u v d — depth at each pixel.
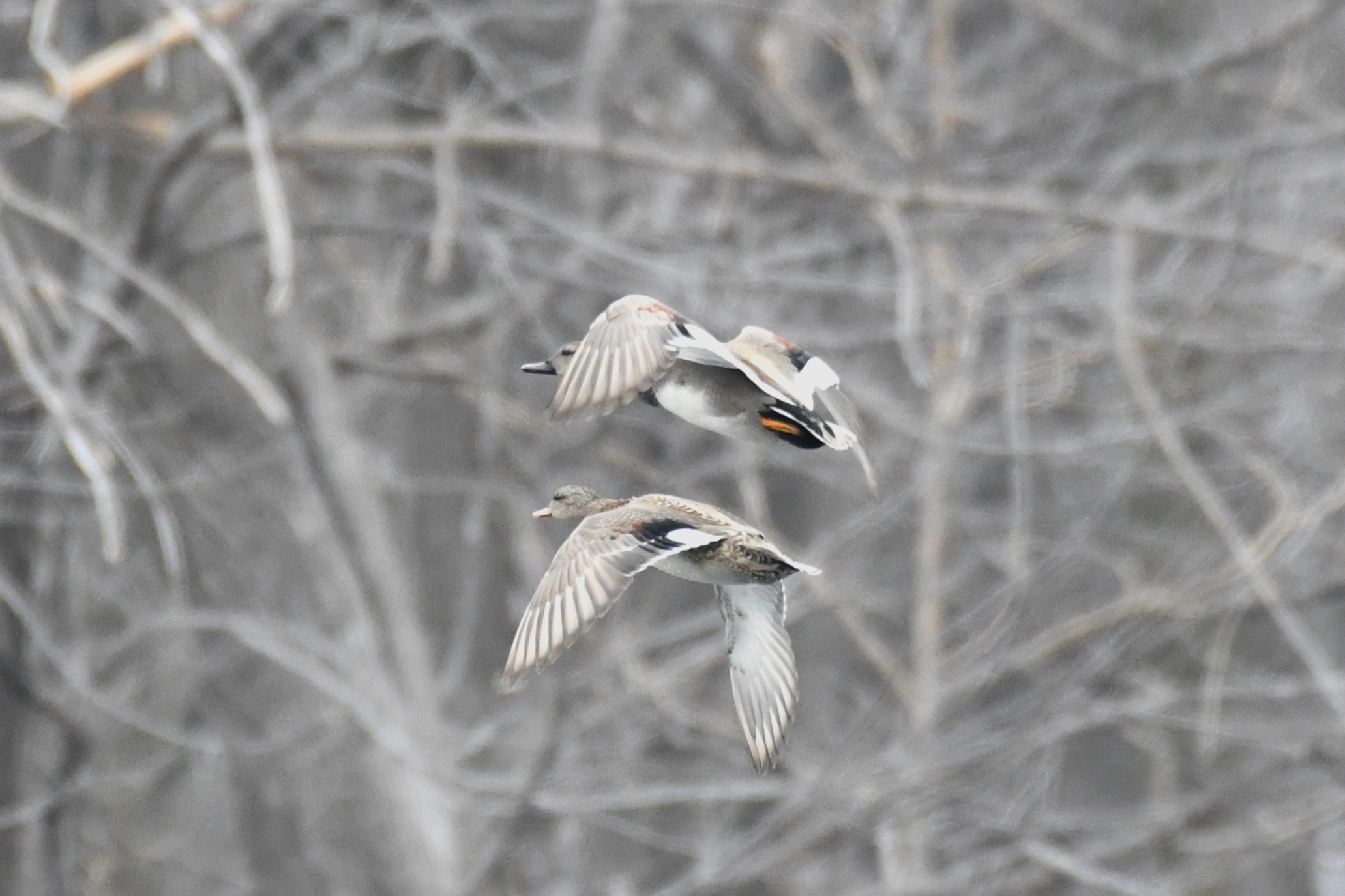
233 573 15.16
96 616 17.56
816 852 14.96
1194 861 17.47
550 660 6.93
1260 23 20.58
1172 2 23.17
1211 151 17.16
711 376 8.05
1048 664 16.67
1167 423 14.27
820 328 16.86
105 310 12.25
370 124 16.56
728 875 14.23
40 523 14.82
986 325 17.53
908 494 15.70
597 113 17.64
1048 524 17.69
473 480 17.72
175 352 14.91
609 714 15.17
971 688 15.20
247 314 15.32
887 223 15.11
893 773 14.66
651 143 16.25
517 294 15.04
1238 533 15.11
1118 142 19.73
